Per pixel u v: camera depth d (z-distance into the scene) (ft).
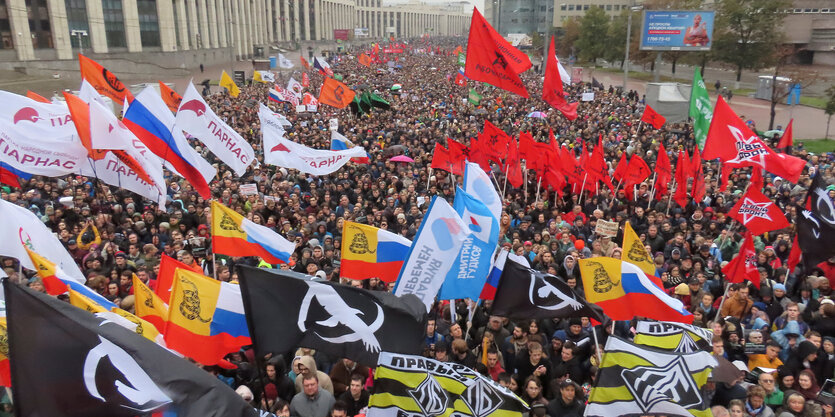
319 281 19.69
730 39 178.91
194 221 44.39
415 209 45.39
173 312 21.30
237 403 14.12
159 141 37.50
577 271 34.78
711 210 47.78
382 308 19.92
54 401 13.71
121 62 202.90
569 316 25.11
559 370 25.57
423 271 24.72
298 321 19.53
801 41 247.91
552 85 53.83
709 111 60.39
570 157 51.37
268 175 61.52
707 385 23.16
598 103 131.64
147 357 13.94
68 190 49.44
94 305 20.83
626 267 25.81
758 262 37.22
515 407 18.51
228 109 108.78
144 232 41.75
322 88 86.84
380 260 29.17
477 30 45.60
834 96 111.45
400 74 212.43
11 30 177.78
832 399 23.30
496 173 60.08
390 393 18.52
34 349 13.66
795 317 28.30
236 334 22.26
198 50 273.13
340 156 50.21
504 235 42.83
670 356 19.06
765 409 22.24
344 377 25.21
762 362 26.22
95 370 13.74
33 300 13.73
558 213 48.01
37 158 37.09
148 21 236.63
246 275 19.20
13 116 36.91
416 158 68.28
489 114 112.98
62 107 38.83
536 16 467.93
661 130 93.86
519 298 25.54
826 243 34.17
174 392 13.79
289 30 435.94
